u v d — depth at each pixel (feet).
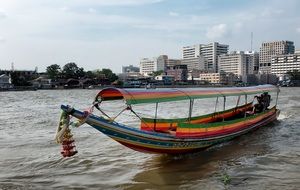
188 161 55.31
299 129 86.33
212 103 195.42
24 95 335.67
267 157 56.85
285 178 45.62
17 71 574.97
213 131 62.80
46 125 99.71
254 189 41.75
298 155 57.98
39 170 51.62
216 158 56.95
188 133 56.39
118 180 46.55
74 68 607.37
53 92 422.00
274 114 98.43
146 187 43.68
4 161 56.70
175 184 44.60
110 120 48.19
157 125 59.72
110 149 63.62
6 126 98.07
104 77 604.08
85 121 46.21
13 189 43.60
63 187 44.14
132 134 49.44
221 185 43.52
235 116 86.38
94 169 51.57
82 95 329.31
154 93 55.16
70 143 46.29
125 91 50.49
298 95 279.69
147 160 55.77
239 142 70.03
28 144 70.13
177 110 152.76
